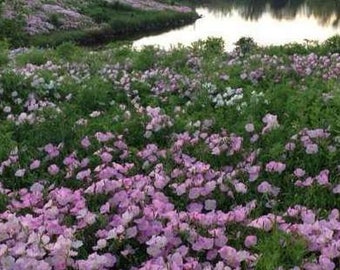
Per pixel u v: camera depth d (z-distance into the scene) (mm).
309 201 1961
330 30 17531
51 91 3904
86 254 1758
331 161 2232
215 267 1545
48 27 14688
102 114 3438
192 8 25219
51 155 2592
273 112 3037
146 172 2371
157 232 1760
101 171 2270
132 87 4133
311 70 4539
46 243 1694
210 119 2988
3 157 2621
